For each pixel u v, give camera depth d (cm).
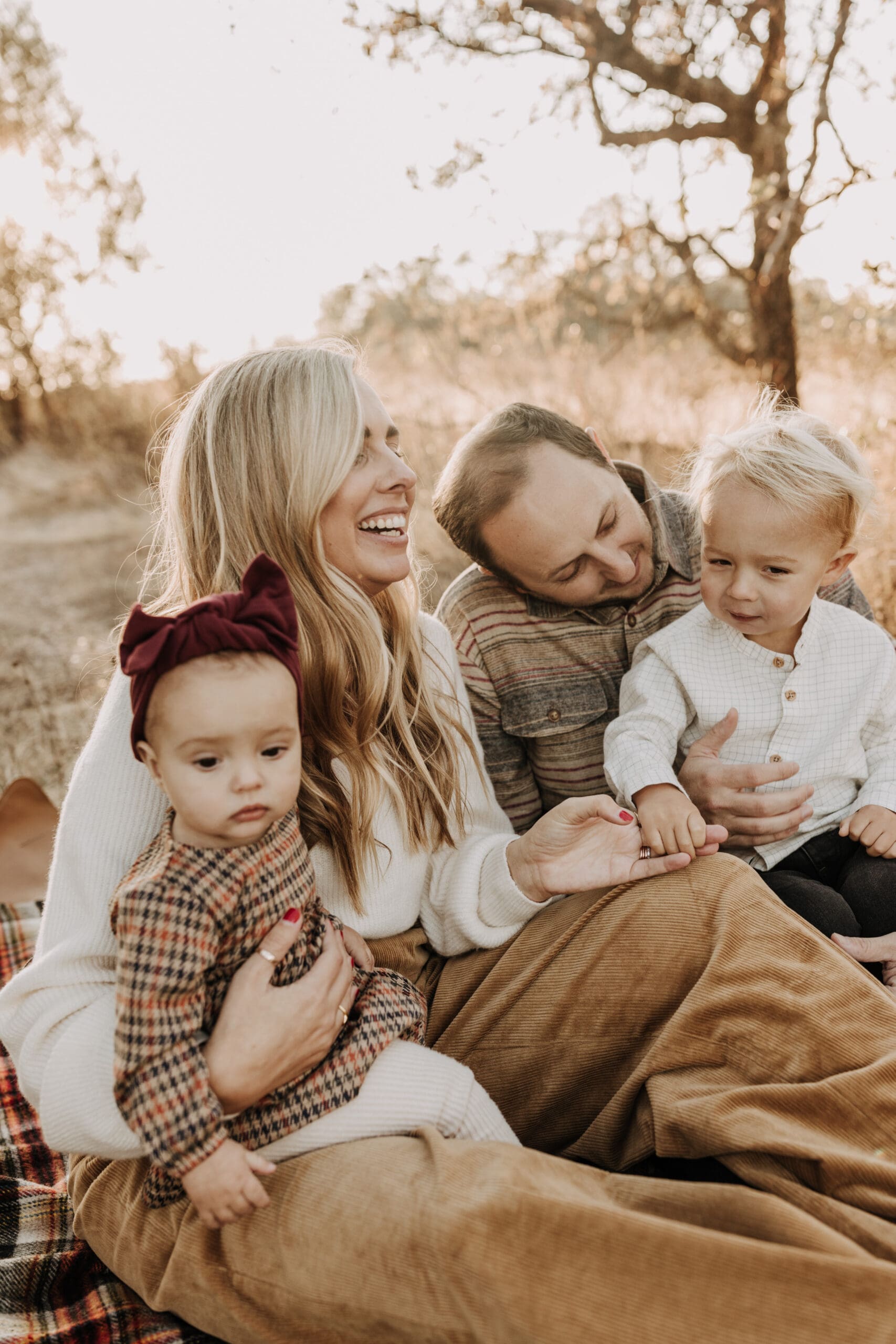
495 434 222
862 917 209
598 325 548
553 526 214
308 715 181
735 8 430
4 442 747
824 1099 153
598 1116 176
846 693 223
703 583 217
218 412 182
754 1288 125
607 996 178
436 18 460
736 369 492
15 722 442
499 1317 130
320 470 177
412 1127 157
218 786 143
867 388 437
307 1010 147
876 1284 123
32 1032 158
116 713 171
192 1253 150
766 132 435
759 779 207
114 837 165
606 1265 129
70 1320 161
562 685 238
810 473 201
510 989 186
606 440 490
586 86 457
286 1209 146
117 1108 148
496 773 244
